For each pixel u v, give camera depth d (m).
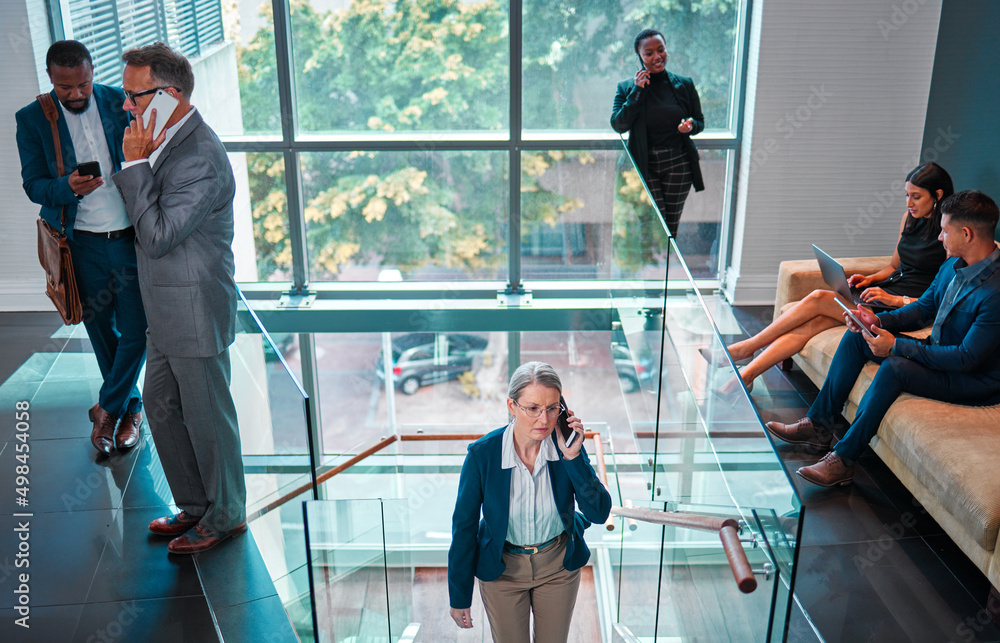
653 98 4.50
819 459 3.88
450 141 5.11
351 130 5.13
